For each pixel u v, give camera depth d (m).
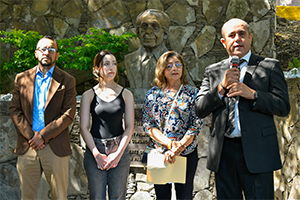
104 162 2.37
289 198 2.81
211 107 1.89
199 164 3.28
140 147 3.26
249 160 1.77
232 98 1.90
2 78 3.89
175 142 2.35
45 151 2.49
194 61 3.87
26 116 2.55
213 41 3.87
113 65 2.58
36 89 2.61
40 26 4.08
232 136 1.87
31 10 4.08
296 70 3.02
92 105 2.54
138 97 3.60
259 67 1.90
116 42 3.64
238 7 3.79
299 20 4.53
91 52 3.57
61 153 2.53
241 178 1.85
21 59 3.53
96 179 2.39
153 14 3.48
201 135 3.29
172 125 2.41
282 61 4.07
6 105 3.24
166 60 2.50
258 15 3.73
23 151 2.51
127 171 2.51
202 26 3.89
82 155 3.31
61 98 2.59
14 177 3.22
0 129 3.23
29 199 2.54
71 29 4.07
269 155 1.79
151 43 3.54
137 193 3.31
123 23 4.02
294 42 4.14
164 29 3.57
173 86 2.54
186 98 2.45
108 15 4.03
